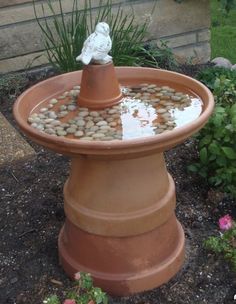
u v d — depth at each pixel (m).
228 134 2.70
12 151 3.20
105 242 2.21
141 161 2.11
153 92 2.37
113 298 2.27
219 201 2.79
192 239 2.59
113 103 2.24
